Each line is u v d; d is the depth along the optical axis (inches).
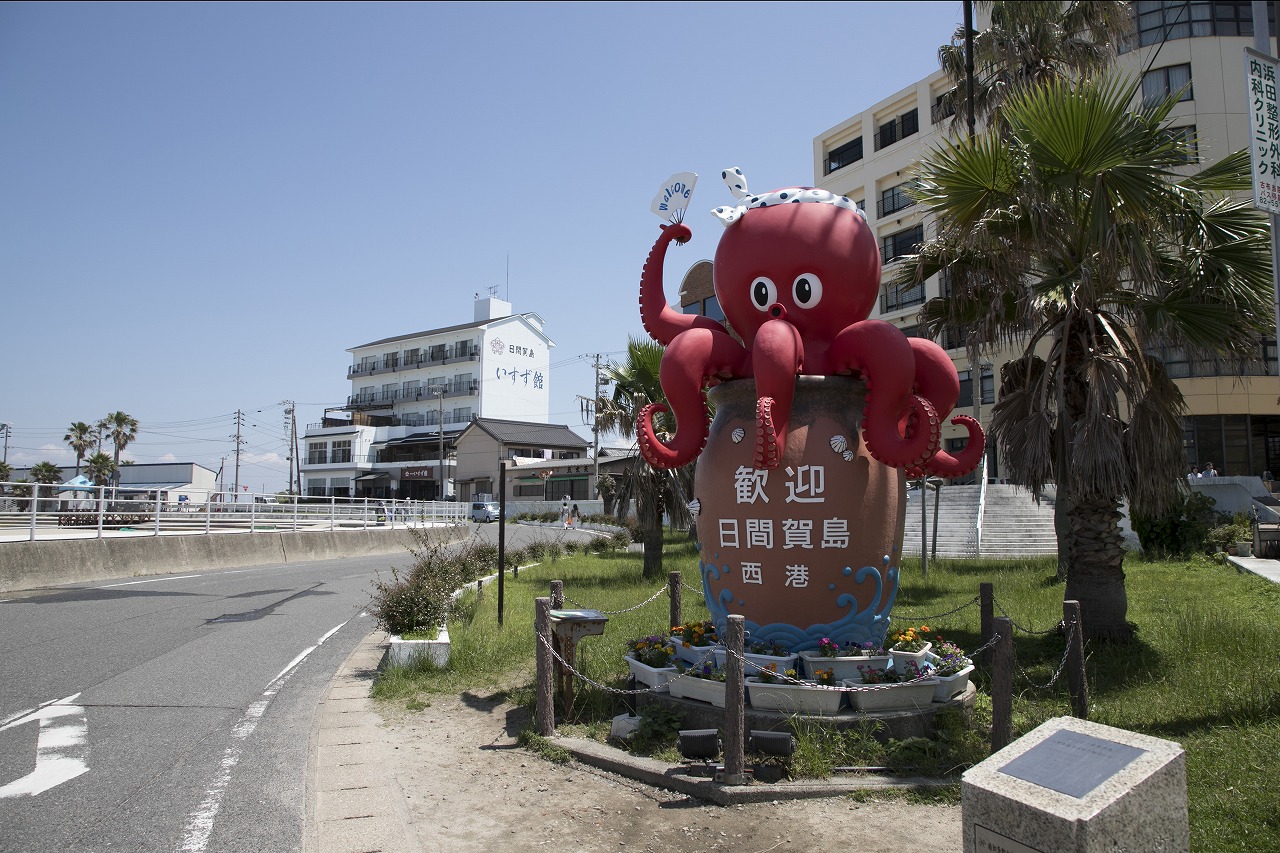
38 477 1932.8
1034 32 673.6
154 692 319.6
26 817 197.8
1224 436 975.0
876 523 264.2
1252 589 477.7
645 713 260.5
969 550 802.2
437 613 401.7
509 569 811.4
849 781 215.2
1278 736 230.4
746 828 193.6
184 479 1983.3
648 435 279.6
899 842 183.9
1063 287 356.8
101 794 213.3
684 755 232.2
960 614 448.1
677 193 306.8
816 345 276.8
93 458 2317.9
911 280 432.1
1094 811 107.3
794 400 266.8
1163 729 245.4
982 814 118.4
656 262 310.0
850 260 274.2
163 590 647.1
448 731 276.5
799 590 260.5
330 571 850.8
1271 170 236.4
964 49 751.1
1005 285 391.9
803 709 243.3
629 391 765.3
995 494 929.5
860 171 1437.0
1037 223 346.9
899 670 253.3
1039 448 367.2
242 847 183.2
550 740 257.4
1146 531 666.2
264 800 211.3
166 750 249.9
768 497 260.8
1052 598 480.4
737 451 270.5
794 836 188.4
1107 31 676.7
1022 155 346.3
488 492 2142.0
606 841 188.5
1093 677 311.1
